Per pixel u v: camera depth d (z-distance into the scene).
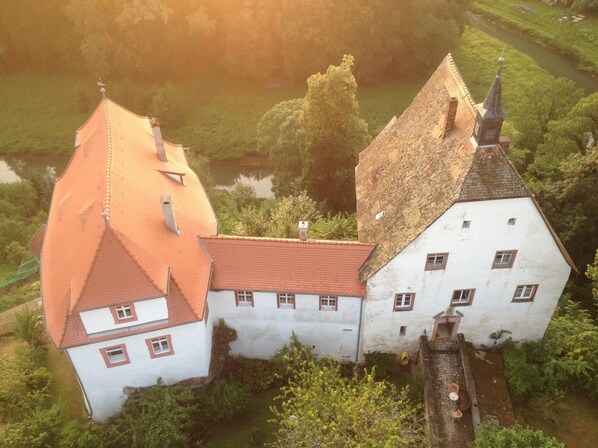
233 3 84.56
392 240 35.88
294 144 64.31
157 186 39.38
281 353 39.75
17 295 50.75
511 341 39.78
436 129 38.38
